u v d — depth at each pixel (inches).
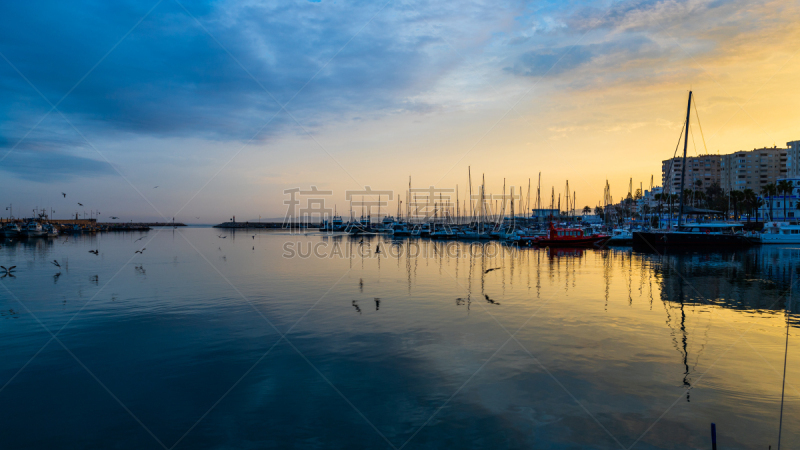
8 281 1386.6
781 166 6565.0
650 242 2842.0
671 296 1111.6
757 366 601.3
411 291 1215.6
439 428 442.0
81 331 784.9
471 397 509.0
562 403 492.7
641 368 593.9
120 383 554.3
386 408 483.8
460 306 1000.9
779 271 1614.2
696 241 2741.1
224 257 2324.1
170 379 566.3
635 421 454.0
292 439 426.0
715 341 712.4
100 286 1291.8
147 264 1937.7
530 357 638.5
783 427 441.7
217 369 598.9
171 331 785.6
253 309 971.3
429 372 583.2
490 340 724.7
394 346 692.7
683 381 550.6
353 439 424.5
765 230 3006.9
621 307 978.7
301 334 763.4
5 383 555.5
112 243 3683.6
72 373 587.5
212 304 1027.3
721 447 407.5
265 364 616.1
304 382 553.9
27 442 423.2
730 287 1247.5
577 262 2000.5
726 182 7130.9
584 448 404.2
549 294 1153.4
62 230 6461.6
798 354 646.5
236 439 426.9
